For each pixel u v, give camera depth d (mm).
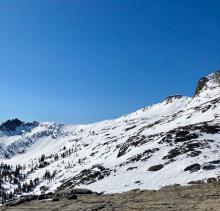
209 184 26312
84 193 30391
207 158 132750
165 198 22750
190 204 19797
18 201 27219
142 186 118250
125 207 20688
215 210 17562
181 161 137125
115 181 139500
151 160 155125
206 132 173625
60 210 21203
